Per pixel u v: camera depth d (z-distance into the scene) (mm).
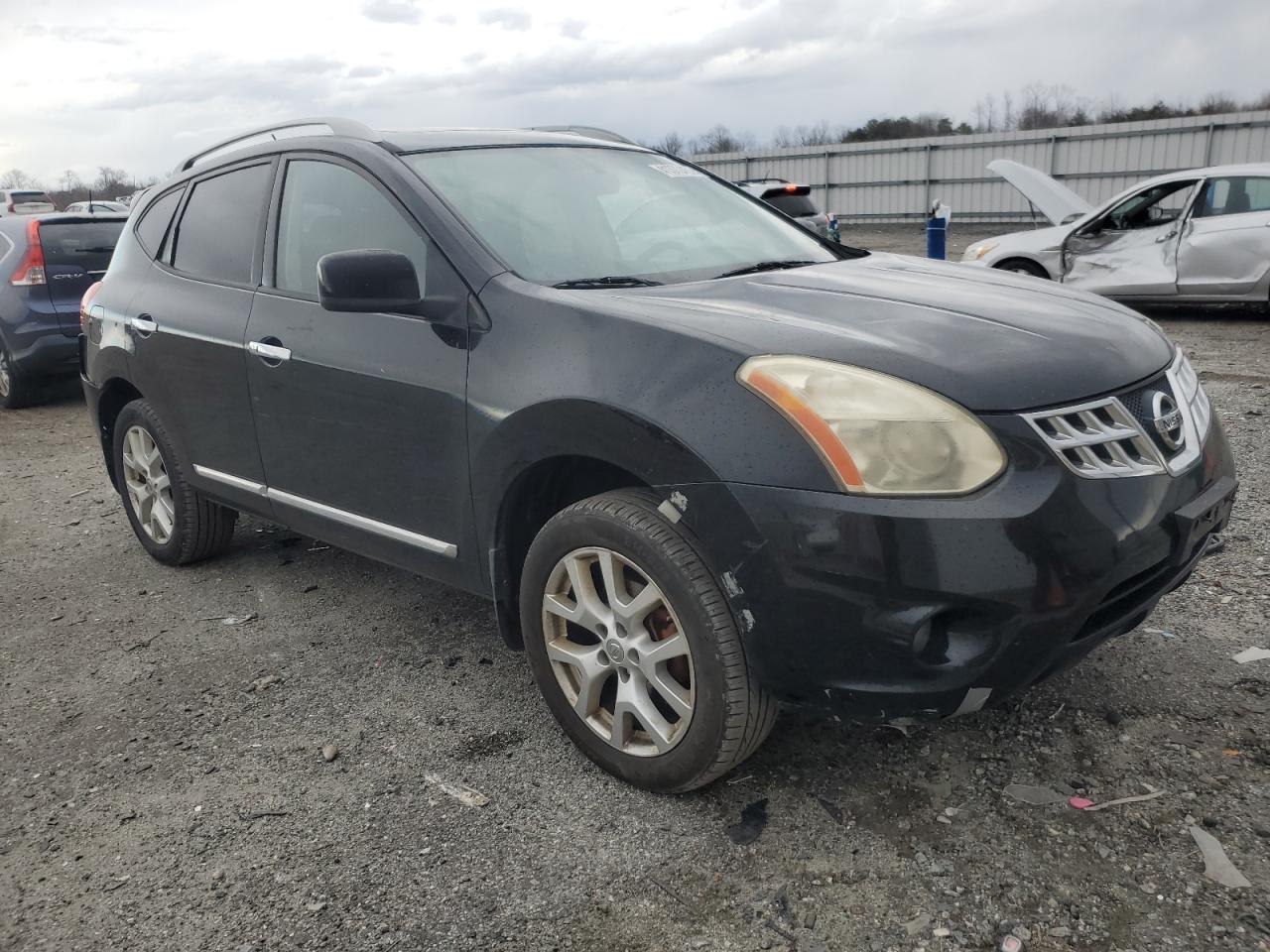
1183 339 8867
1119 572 2109
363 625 3715
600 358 2398
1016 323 2412
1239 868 2131
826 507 2055
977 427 2055
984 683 2084
